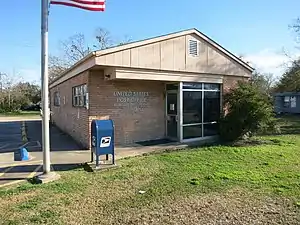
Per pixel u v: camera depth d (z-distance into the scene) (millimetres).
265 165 8562
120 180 7105
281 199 5680
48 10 7270
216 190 6270
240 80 14516
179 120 12703
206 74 13445
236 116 12875
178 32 12203
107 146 8523
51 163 8992
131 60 10812
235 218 4801
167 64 11914
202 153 10312
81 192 6219
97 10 7797
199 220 4727
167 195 5977
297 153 10352
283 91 39500
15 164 9062
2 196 5984
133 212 5098
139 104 12758
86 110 11711
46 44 7266
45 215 4988
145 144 12195
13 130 20750
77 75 13578
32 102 53375
